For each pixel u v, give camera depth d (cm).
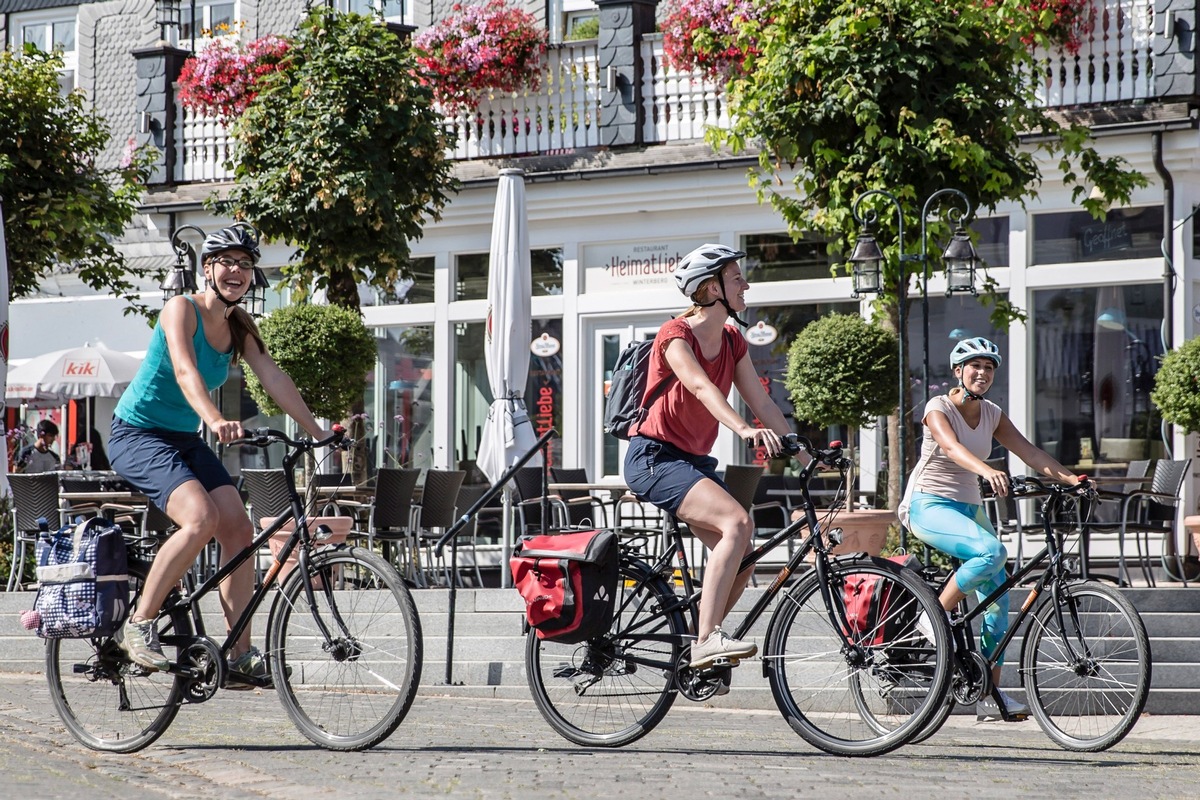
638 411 1393
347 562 1372
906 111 2622
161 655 1374
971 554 1590
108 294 4550
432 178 3441
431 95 3397
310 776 1229
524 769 1274
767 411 1421
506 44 3731
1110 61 3212
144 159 3938
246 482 2678
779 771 1277
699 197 3591
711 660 1343
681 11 3522
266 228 3350
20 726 1596
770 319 3553
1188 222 3181
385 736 1357
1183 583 2641
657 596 1409
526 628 1479
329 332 3108
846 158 2723
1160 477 2639
